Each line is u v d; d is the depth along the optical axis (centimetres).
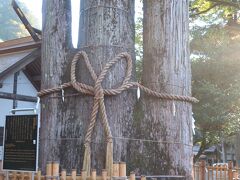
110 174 353
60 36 446
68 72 429
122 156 397
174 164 417
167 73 434
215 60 1241
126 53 417
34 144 371
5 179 386
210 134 1218
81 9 448
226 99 1149
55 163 350
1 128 1141
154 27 448
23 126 381
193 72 1238
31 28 1134
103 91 395
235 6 1340
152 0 456
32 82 1248
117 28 424
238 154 1672
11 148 381
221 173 877
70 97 417
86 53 418
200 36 1288
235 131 1259
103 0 427
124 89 404
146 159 408
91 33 422
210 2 1361
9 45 1227
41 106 444
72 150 403
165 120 423
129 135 407
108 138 382
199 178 867
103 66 408
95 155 388
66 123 413
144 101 429
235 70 1238
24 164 372
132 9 451
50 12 457
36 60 1192
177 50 443
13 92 1181
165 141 419
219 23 1410
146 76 443
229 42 1355
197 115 1152
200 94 1170
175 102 430
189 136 438
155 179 393
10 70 1132
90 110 402
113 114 402
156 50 442
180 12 456
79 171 393
